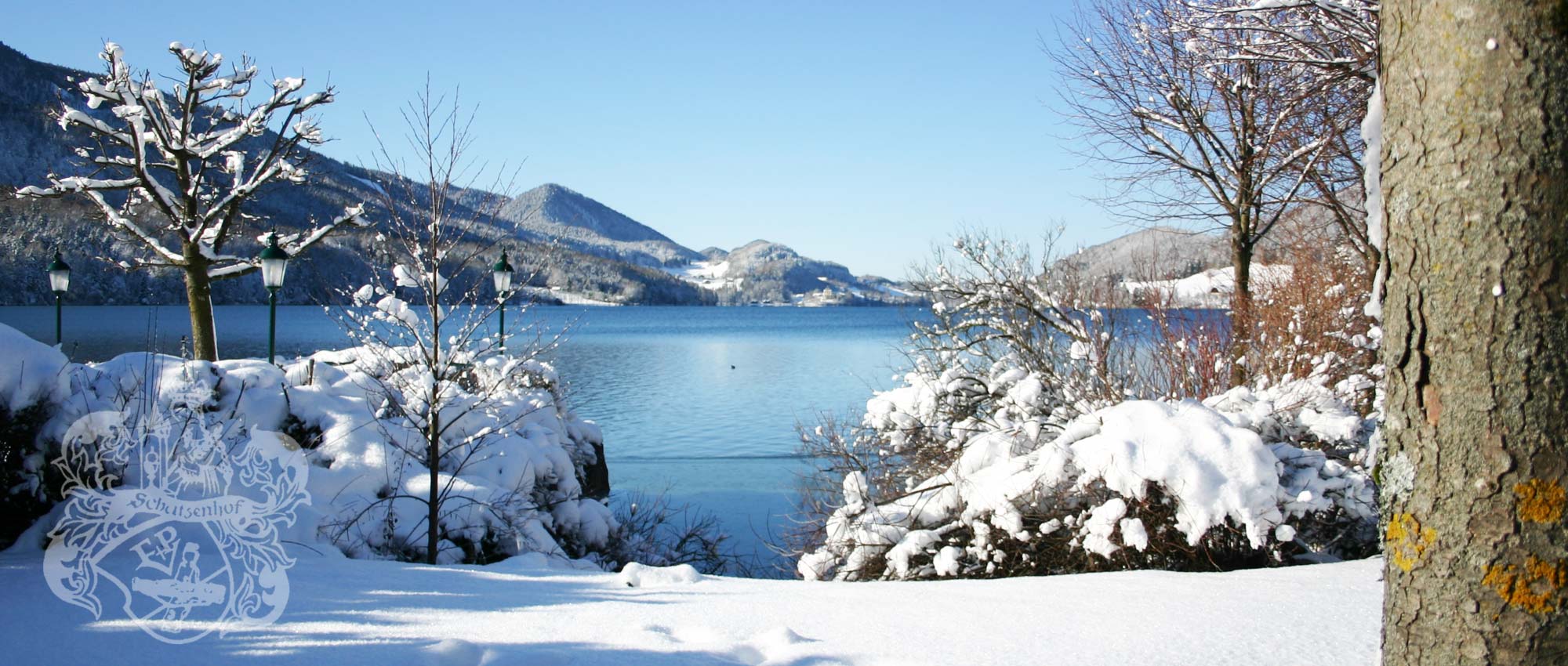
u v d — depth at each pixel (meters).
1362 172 10.63
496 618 4.64
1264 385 10.32
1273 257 15.30
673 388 36.72
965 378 12.20
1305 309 11.65
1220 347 11.52
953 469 9.45
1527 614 2.31
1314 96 10.33
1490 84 2.34
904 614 4.91
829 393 34.34
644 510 15.75
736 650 4.10
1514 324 2.31
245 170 16.41
